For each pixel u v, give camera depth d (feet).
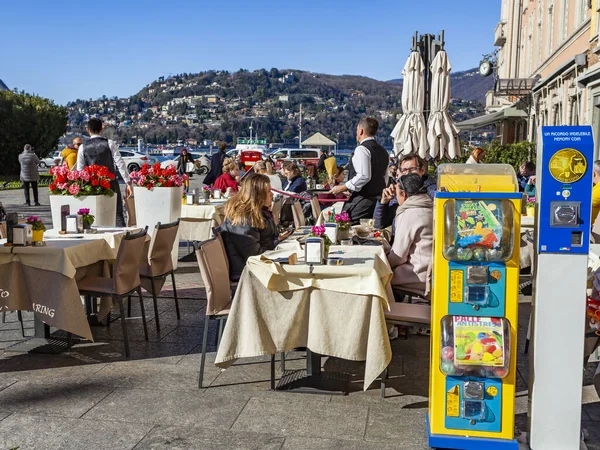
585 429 12.31
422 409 13.66
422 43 38.60
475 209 11.02
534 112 77.51
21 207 57.21
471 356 11.14
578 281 10.74
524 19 91.56
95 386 14.83
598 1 47.32
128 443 12.06
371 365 13.41
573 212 10.54
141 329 19.49
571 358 10.91
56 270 16.03
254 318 13.80
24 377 15.42
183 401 13.99
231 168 41.45
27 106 110.52
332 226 18.01
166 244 19.81
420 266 16.35
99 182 25.00
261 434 12.43
